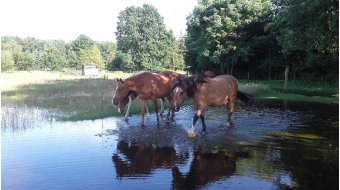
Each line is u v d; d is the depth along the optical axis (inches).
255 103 473.4
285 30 580.7
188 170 193.2
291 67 933.2
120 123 329.7
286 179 177.0
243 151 229.1
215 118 348.2
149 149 237.6
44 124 328.5
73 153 230.1
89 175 188.4
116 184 174.2
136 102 430.6
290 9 510.9
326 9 478.0
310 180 175.5
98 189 169.0
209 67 1147.9
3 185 175.3
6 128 309.6
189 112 390.0
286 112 386.9
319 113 379.9
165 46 2018.9
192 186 170.2
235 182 173.6
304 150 230.2
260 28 981.2
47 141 262.7
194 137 268.2
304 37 519.5
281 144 246.2
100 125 320.8
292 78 920.9
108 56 2728.8
